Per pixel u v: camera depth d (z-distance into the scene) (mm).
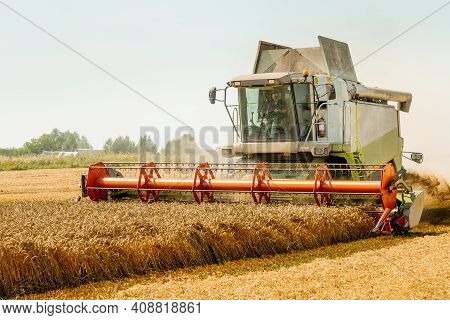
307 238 13336
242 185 15242
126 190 16844
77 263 10328
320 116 17172
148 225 11906
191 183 15688
